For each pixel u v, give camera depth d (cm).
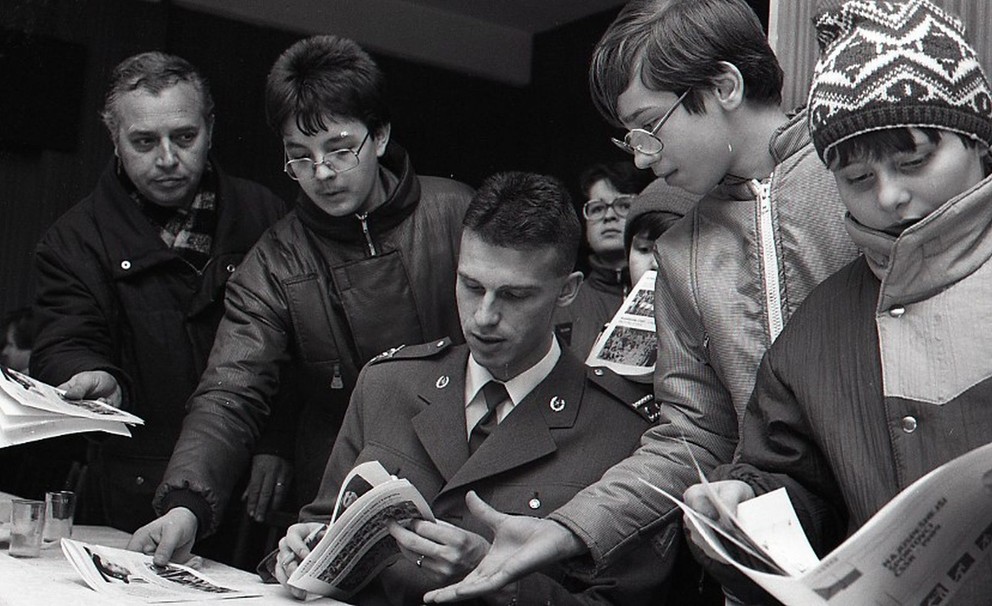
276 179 368
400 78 362
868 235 152
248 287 270
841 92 147
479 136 354
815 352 161
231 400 257
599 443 213
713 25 187
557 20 341
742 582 151
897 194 146
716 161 192
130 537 254
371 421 226
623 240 277
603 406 216
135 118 283
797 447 162
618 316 237
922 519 125
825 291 166
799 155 190
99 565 204
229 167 372
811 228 188
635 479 191
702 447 196
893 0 150
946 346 148
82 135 389
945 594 132
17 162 389
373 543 194
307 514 227
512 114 349
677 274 199
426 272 268
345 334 267
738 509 148
